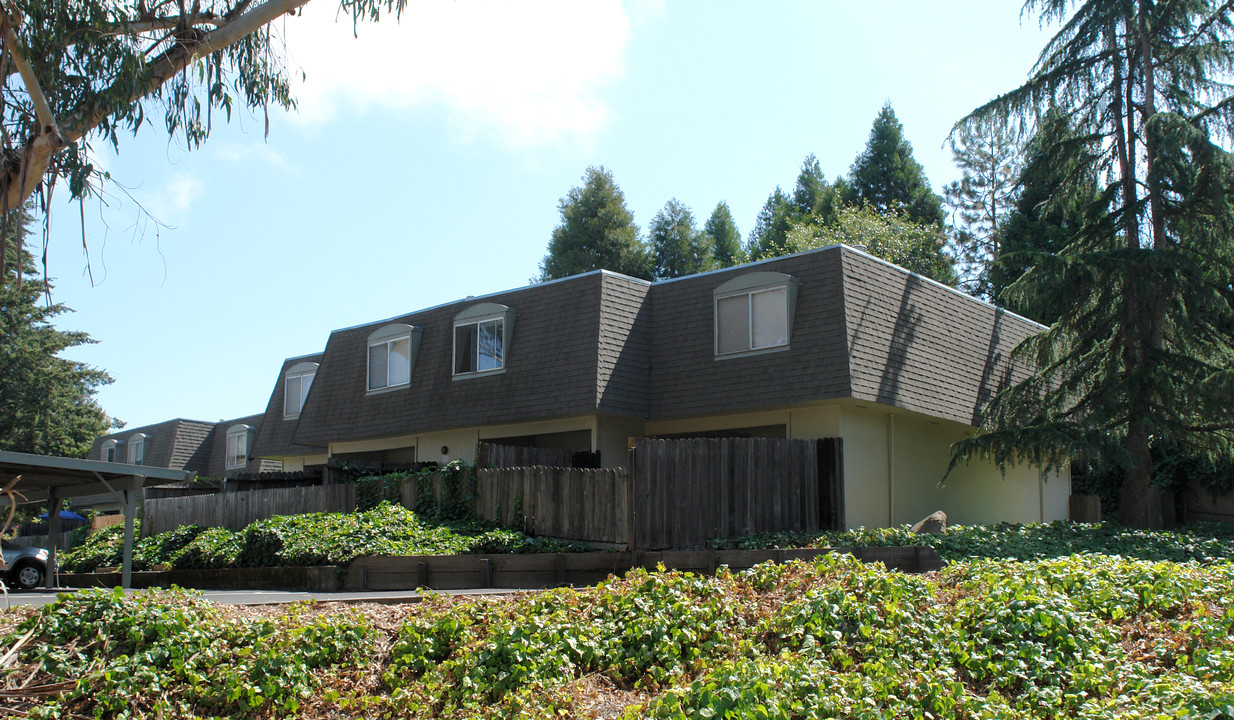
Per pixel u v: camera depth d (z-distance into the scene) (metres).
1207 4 18.77
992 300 47.91
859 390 17.72
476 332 22.66
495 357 22.11
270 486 24.75
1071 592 9.39
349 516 16.56
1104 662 7.61
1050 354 19.98
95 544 24.48
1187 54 19.09
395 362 24.70
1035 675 7.54
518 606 9.22
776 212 58.28
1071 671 7.52
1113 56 19.83
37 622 7.74
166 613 8.05
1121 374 19.25
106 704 7.10
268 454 30.62
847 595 8.80
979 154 51.66
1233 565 11.79
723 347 19.86
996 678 7.61
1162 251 18.39
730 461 16.08
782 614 8.76
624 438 20.80
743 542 15.52
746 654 8.23
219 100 11.05
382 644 8.55
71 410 40.38
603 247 52.25
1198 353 19.81
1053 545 15.81
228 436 38.41
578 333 20.53
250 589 15.33
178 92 10.81
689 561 13.98
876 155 54.38
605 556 14.25
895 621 8.47
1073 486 27.19
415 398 23.73
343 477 20.70
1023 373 23.44
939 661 7.86
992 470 23.03
